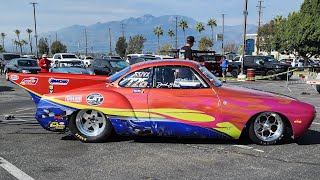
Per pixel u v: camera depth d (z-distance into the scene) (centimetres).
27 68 2153
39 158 504
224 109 553
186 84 569
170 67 579
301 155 520
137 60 2223
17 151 537
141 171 452
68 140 604
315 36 4112
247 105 552
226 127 556
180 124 560
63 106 579
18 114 855
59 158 504
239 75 2397
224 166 471
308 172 448
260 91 602
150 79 578
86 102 573
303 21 4200
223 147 561
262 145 571
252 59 2558
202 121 557
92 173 445
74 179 425
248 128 569
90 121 589
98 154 524
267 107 552
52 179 425
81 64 2512
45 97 591
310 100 1176
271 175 437
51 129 592
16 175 438
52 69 1480
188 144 578
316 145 573
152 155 519
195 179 425
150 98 566
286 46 4641
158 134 574
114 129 584
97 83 613
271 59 2544
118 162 487
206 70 605
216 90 563
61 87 613
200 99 557
